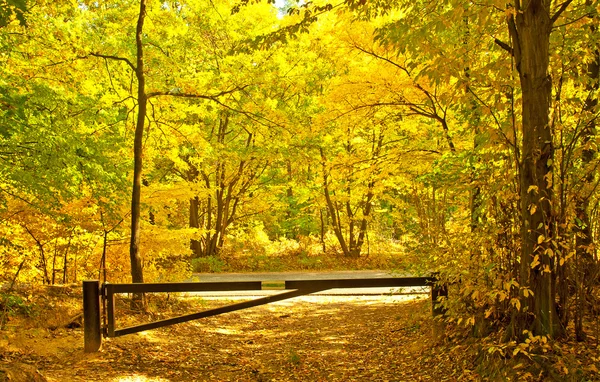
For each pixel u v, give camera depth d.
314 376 6.45
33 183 7.13
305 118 12.26
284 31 7.11
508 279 4.97
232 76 11.85
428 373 5.94
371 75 8.91
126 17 11.48
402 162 9.11
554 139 5.18
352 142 15.24
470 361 5.65
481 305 5.57
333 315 12.07
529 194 4.86
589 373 4.27
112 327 6.99
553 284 4.91
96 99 10.78
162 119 12.10
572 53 5.27
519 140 5.48
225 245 24.81
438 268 6.18
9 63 8.73
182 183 12.45
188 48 16.39
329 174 11.27
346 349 8.02
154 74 12.67
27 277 9.71
